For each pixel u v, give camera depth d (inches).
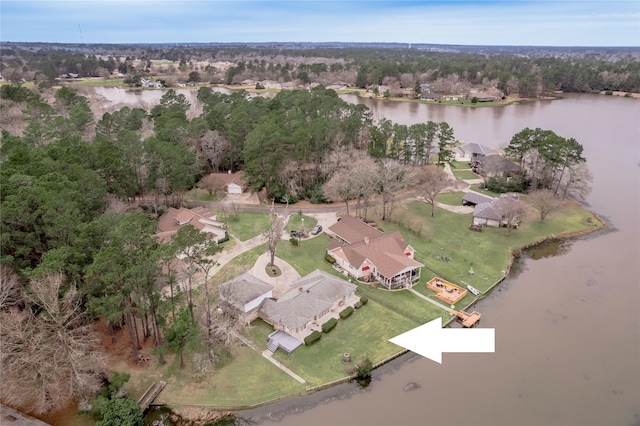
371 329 1818.4
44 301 1286.9
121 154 2655.0
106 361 1520.7
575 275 2278.5
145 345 1673.2
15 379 1328.7
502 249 2500.0
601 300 2064.5
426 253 2432.3
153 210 2731.3
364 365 1576.0
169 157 2701.8
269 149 3031.5
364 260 2177.7
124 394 1456.7
